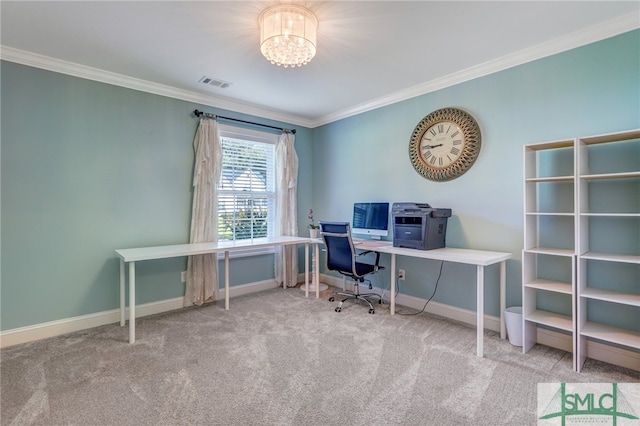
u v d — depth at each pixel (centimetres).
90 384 198
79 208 291
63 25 220
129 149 319
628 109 219
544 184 254
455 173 310
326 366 220
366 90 349
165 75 308
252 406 177
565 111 246
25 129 264
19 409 174
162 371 214
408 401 181
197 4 197
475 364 223
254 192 419
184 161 355
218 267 382
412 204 302
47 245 275
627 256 212
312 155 481
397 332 279
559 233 249
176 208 350
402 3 196
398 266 365
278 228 434
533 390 192
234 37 238
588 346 232
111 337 271
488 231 291
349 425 162
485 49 258
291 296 393
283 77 313
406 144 356
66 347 252
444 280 324
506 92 277
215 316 322
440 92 324
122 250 301
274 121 438
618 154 222
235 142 402
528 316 242
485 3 197
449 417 168
